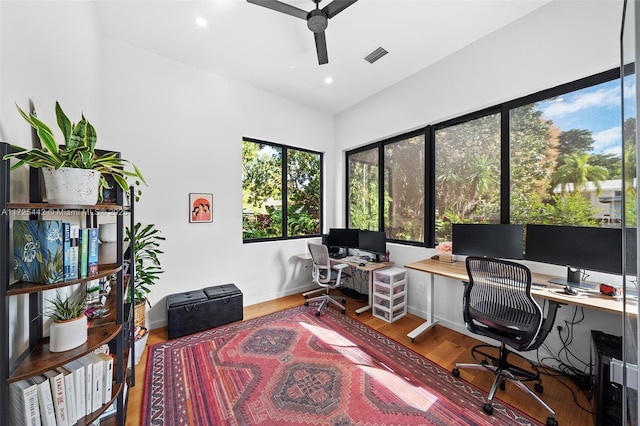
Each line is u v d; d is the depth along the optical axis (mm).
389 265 3236
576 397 1710
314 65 2904
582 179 1936
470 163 2699
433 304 2709
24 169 1147
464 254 2400
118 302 1233
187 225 2939
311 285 4117
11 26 995
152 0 1980
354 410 1608
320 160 4379
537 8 2066
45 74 1281
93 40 2053
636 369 911
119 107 2504
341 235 3793
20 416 887
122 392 1286
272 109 3619
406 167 3398
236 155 3297
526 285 1534
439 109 2799
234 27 2295
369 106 3707
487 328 1768
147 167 2674
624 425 1124
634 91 870
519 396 1735
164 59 2758
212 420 1534
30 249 959
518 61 2186
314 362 2121
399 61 2814
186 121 2914
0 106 922
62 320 1020
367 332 2660
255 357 2193
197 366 2066
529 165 2229
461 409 1622
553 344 2031
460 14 2123
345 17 2146
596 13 1796
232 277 3293
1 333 808
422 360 2158
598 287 1721
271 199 3834
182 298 2723
